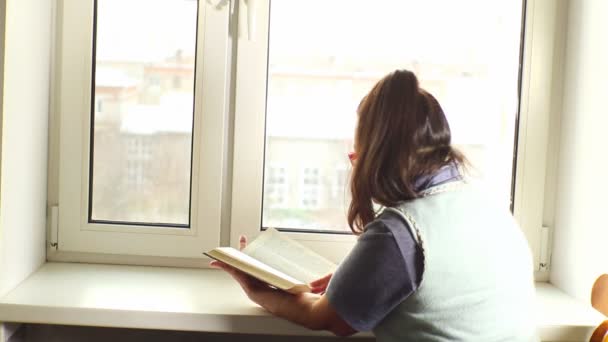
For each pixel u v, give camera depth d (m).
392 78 1.15
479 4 1.55
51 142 1.55
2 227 1.27
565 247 1.52
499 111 1.57
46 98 1.51
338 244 1.56
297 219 1.59
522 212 1.57
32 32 1.39
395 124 1.11
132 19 1.53
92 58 1.53
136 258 1.58
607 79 1.34
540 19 1.54
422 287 1.03
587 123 1.43
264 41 1.53
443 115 1.14
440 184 1.10
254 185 1.55
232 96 1.56
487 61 1.56
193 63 1.54
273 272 1.22
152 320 1.26
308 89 1.56
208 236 1.56
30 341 1.45
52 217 1.55
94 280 1.44
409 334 1.06
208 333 1.49
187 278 1.50
